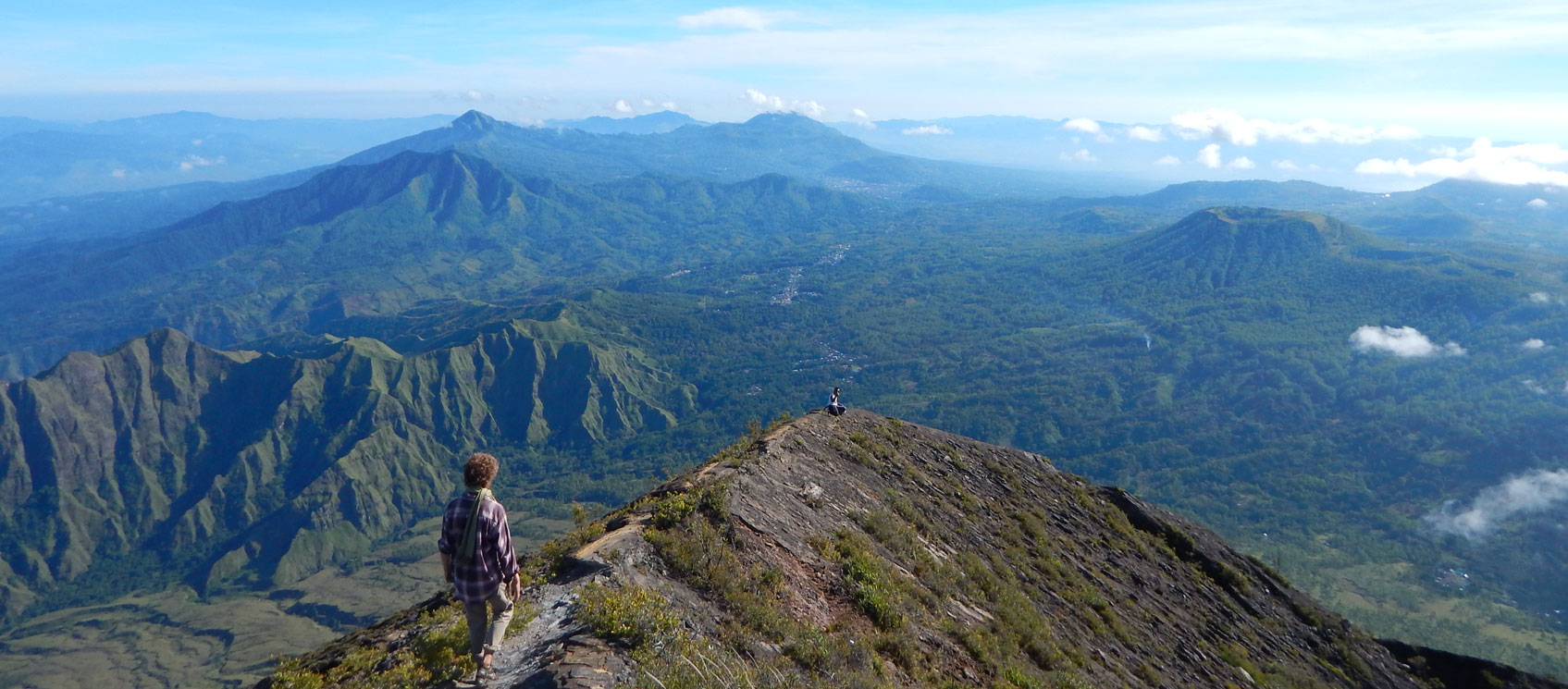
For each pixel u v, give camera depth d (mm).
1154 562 34625
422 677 9523
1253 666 28328
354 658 11281
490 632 9125
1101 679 19328
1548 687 39438
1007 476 35875
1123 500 40906
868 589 15336
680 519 15008
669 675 9016
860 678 11289
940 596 18172
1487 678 39531
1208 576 37500
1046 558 27328
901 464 29156
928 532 22891
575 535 14688
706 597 12594
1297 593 41219
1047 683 16391
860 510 21359
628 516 15508
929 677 13297
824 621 13586
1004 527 28281
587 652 9375
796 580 14766
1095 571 29469
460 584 8922
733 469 19812
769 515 17359
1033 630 19250
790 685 10148
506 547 9055
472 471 9125
